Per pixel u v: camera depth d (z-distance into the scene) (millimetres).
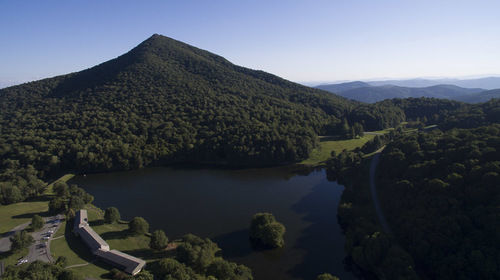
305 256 91125
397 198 107312
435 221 85938
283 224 111500
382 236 85500
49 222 109312
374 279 81000
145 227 100188
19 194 130500
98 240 91062
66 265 78938
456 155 106688
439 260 76188
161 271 72500
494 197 81250
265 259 89312
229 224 111688
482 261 68688
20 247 85250
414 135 150875
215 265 77750
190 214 120688
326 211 123000
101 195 143750
